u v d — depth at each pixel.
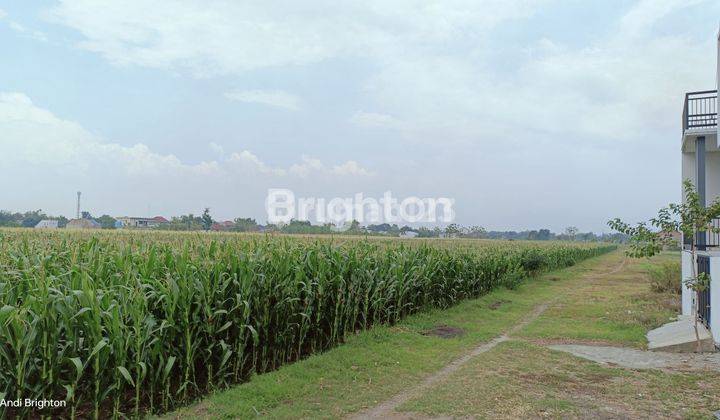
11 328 5.48
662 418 6.47
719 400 7.16
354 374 8.52
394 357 9.71
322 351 10.27
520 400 7.18
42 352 5.60
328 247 11.87
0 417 5.50
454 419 6.47
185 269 7.35
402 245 17.42
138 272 8.12
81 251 10.59
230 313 7.93
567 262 41.31
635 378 8.37
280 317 9.05
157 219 67.00
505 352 10.27
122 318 6.36
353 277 11.13
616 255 74.44
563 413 6.65
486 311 16.19
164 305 6.94
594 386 7.93
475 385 7.94
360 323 12.11
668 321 13.67
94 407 6.12
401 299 13.46
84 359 6.05
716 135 14.22
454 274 17.45
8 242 12.72
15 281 6.90
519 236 140.50
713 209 10.12
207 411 6.52
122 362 5.95
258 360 9.14
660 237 10.61
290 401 7.15
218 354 7.82
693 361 9.58
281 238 14.09
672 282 20.33
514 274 23.22
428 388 7.87
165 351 6.88
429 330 12.78
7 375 5.53
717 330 10.83
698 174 14.34
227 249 8.82
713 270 10.99
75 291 5.77
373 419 6.53
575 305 17.56
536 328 13.20
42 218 56.44
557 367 9.13
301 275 9.62
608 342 11.47
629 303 17.52
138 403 6.55
